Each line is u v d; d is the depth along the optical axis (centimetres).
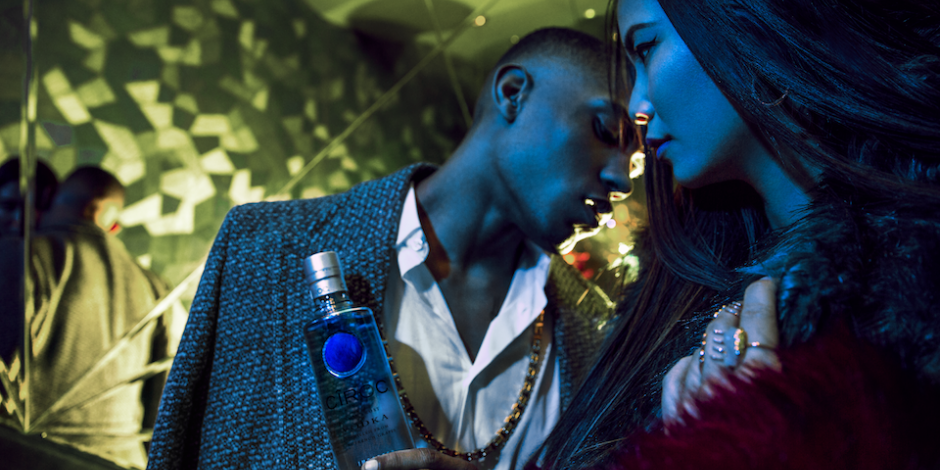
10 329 133
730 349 43
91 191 146
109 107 153
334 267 65
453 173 90
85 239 144
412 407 80
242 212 87
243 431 76
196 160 159
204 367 80
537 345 92
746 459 35
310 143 170
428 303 86
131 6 157
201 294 81
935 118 44
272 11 170
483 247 91
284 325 79
